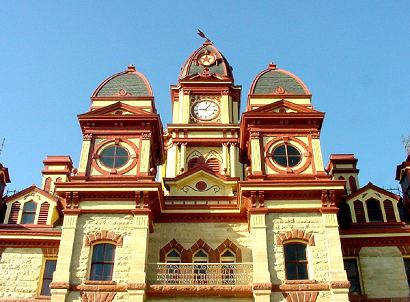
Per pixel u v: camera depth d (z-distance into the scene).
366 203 32.84
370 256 30.44
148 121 32.53
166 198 32.97
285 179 29.98
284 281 26.53
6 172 35.53
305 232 28.06
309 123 32.31
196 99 45.78
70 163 38.78
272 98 34.22
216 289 26.88
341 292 25.94
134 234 28.11
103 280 26.91
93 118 32.47
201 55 49.34
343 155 38.72
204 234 30.84
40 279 30.02
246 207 30.58
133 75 36.19
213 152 42.81
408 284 29.58
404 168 35.59
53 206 32.75
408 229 31.05
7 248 30.86
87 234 28.23
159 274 27.58
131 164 31.02
